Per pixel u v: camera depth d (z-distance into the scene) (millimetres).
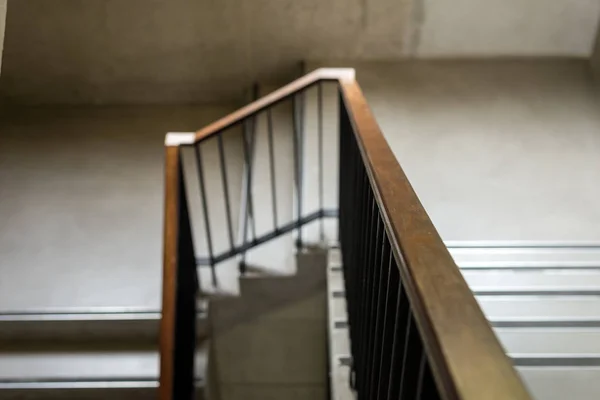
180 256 2611
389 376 1435
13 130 4406
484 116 3957
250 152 3900
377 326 1586
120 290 3252
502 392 780
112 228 3650
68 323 3078
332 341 2664
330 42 4316
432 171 3531
